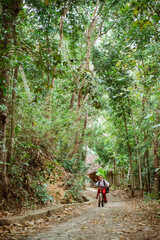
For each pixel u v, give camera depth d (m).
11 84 8.19
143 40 9.72
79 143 14.05
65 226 5.32
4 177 6.58
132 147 17.86
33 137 8.64
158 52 9.63
